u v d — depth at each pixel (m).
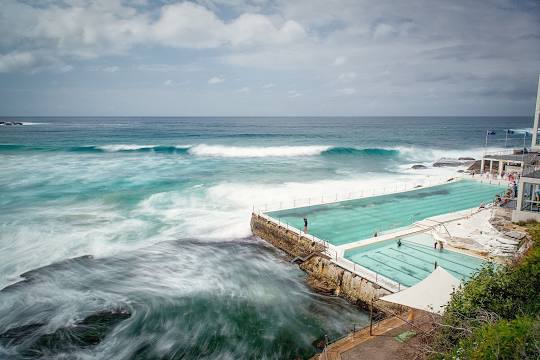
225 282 18.25
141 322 14.85
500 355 7.02
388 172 44.97
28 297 16.27
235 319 15.25
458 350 8.13
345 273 16.83
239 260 20.72
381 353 10.55
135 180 35.97
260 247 22.59
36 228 23.45
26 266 18.86
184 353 13.23
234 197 30.77
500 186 35.53
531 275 10.27
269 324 14.95
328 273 17.78
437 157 62.28
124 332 14.23
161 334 14.20
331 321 15.13
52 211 26.69
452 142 87.12
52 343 13.48
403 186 35.78
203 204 29.02
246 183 35.44
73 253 20.45
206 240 23.03
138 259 20.22
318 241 19.91
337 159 54.94
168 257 20.64
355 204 28.91
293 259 20.78
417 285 11.59
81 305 15.85
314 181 37.41
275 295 17.14
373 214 26.20
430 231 22.17
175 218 26.03
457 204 28.91
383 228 23.17
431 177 41.34
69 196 30.30
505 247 18.39
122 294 16.80
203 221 25.58
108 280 17.97
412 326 11.68
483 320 9.16
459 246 19.28
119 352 13.18
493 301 9.80
